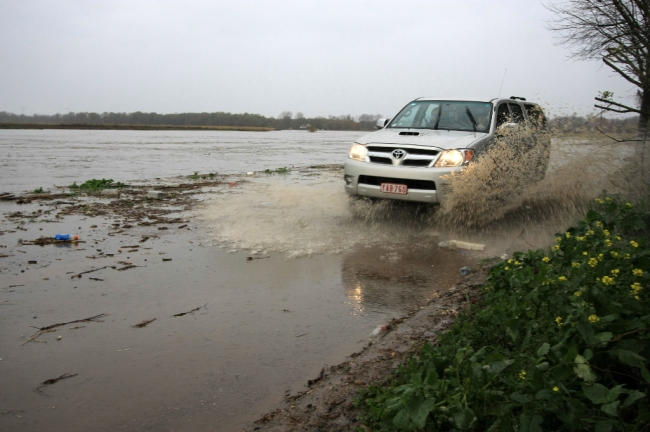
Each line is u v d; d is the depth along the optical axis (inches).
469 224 287.0
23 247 246.8
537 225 284.8
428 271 221.0
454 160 279.9
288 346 150.1
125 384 128.5
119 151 983.0
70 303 178.7
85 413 116.3
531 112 385.4
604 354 100.3
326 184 496.7
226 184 495.2
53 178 533.3
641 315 105.2
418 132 313.3
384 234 283.4
